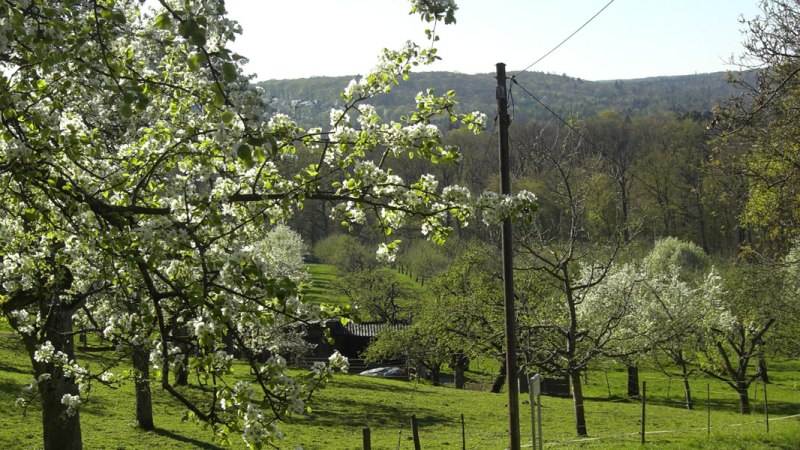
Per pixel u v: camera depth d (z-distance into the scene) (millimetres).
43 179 7871
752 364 74188
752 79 22688
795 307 42344
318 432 32000
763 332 48219
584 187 31547
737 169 26562
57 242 11570
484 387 63719
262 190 9141
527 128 77812
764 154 25312
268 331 19984
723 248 85312
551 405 45125
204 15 6102
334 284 77750
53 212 10383
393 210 9281
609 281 43469
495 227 30656
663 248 74938
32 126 8258
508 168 19766
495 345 37469
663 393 60750
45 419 17188
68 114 9453
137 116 10531
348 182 8742
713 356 50781
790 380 66250
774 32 22500
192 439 27156
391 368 63938
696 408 52312
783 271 38562
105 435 26781
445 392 48188
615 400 57281
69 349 15664
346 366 7703
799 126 23078
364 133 8781
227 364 7301
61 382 16266
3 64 8516
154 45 9156
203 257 7414
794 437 26766
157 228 7531
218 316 7055
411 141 8766
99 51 7762
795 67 21688
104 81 8766
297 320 7551
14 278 10961
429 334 43000
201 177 8695
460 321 37000
